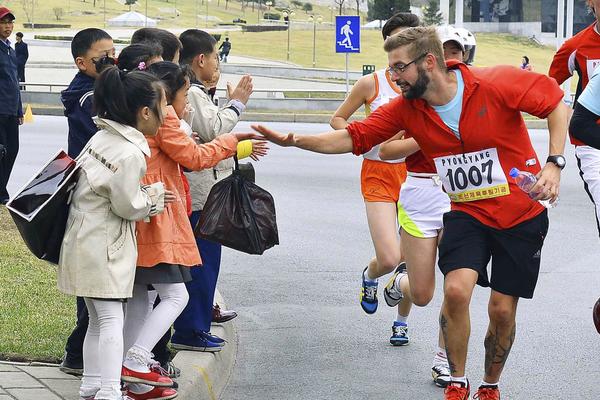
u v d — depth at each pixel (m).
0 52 13.52
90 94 6.96
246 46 76.31
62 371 6.87
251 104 39.12
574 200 16.31
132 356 6.06
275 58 69.94
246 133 6.59
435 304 9.81
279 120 35.38
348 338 8.71
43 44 73.94
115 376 5.77
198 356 7.34
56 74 54.75
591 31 8.75
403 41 6.17
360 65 67.06
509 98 6.23
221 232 6.70
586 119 6.63
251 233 6.74
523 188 6.16
